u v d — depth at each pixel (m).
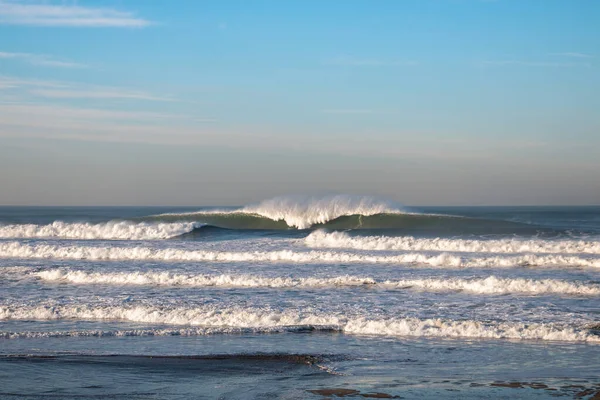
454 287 17.08
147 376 9.44
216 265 21.78
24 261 23.41
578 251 24.47
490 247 25.36
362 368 9.86
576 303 14.88
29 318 13.95
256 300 15.56
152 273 18.97
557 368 9.78
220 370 9.77
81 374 9.53
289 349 11.15
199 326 13.07
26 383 9.04
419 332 12.36
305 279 18.00
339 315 13.76
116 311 14.23
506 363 10.14
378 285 17.53
